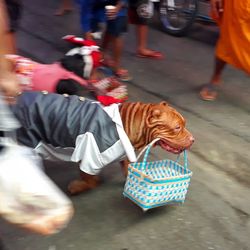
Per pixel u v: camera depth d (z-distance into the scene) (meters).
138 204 2.76
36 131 2.84
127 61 5.51
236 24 4.06
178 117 2.87
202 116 4.29
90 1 4.68
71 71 3.80
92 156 2.82
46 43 5.97
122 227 2.81
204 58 5.74
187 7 6.26
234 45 4.15
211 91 4.61
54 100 2.88
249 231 2.85
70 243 2.66
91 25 4.84
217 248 2.68
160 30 6.68
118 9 4.63
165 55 5.79
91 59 3.89
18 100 2.86
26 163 1.68
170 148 2.86
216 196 3.17
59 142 2.86
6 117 1.66
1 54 1.58
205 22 6.46
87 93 3.93
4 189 1.65
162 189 2.71
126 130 2.86
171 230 2.80
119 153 2.84
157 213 2.94
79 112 2.83
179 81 5.04
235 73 5.28
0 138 1.70
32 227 1.68
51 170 3.36
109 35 4.98
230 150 3.75
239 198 3.18
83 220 2.85
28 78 3.44
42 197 1.66
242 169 3.53
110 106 2.92
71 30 6.46
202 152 3.71
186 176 2.79
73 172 3.35
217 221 2.91
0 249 2.47
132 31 6.50
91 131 2.78
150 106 2.88
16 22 4.48
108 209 2.96
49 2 7.70
